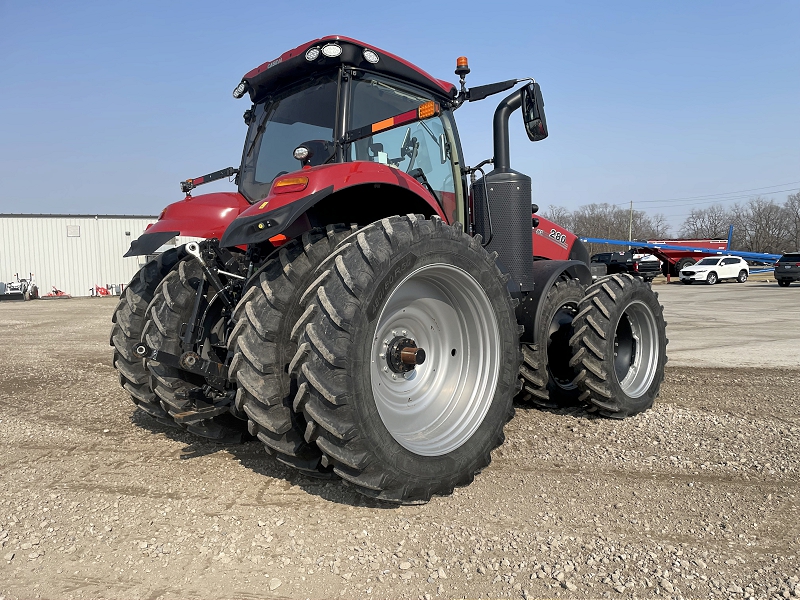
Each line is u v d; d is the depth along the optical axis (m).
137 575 2.16
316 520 2.61
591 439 3.79
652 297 4.55
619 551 2.32
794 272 25.06
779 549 2.34
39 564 2.24
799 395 5.07
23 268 29.06
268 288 2.76
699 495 2.88
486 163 4.09
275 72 3.69
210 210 3.62
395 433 2.86
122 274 30.47
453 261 2.98
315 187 2.76
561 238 5.52
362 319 2.54
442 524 2.57
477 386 3.17
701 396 5.04
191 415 2.91
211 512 2.70
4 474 3.22
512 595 2.03
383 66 3.58
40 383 5.80
